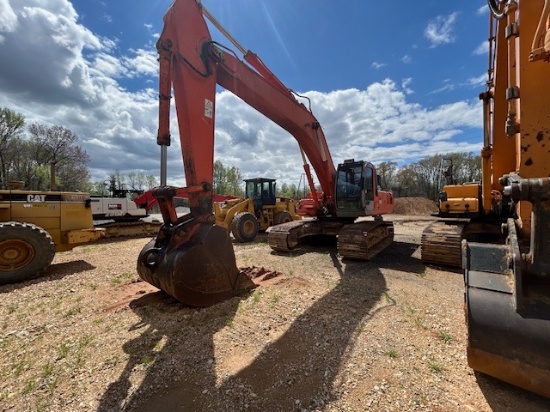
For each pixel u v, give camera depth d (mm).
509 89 2004
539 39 1741
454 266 5316
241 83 4516
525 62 1916
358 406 1846
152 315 3295
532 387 1666
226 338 2762
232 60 4359
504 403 1838
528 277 1762
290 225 7617
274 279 4680
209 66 3887
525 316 1683
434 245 5449
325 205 7852
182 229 3428
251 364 2340
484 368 1815
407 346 2547
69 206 6344
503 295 1812
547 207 1664
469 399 1885
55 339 2801
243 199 10977
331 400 1905
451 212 6180
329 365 2289
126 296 4012
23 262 4973
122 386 2102
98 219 11602
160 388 2072
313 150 6727
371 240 6445
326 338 2715
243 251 7598
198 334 2842
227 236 3811
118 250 8180
